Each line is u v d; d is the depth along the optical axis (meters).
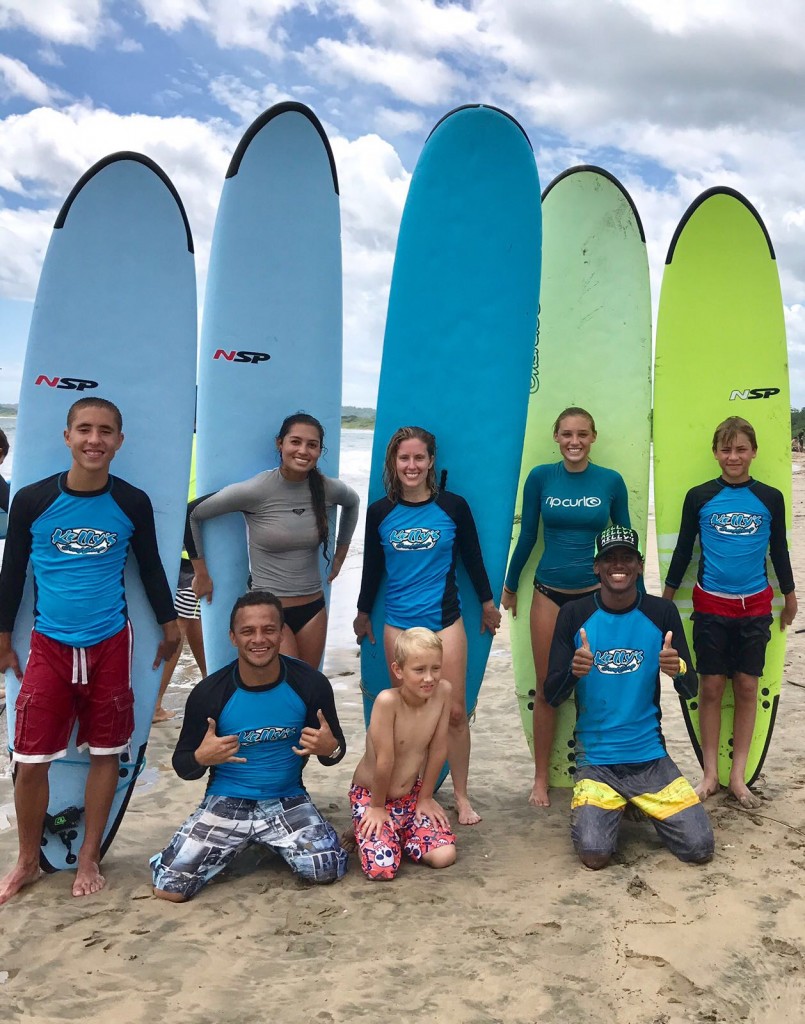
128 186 3.31
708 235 3.95
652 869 2.90
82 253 3.26
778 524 3.52
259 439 3.79
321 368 3.88
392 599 3.37
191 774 2.87
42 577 2.79
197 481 3.78
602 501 3.52
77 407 2.71
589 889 2.75
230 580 3.69
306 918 2.60
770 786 3.65
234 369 3.77
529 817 3.45
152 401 3.32
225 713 2.83
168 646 3.11
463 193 3.77
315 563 3.45
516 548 3.77
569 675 3.13
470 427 3.76
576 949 2.38
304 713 2.90
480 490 3.76
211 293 3.75
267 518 3.33
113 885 2.84
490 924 2.53
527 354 3.75
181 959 2.37
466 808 3.39
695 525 3.58
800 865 2.90
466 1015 2.10
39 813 2.81
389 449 3.31
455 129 3.75
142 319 3.32
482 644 3.69
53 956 2.39
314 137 3.83
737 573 3.46
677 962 2.31
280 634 2.80
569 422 3.45
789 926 2.49
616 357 4.02
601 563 3.09
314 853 2.82
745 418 3.90
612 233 4.07
